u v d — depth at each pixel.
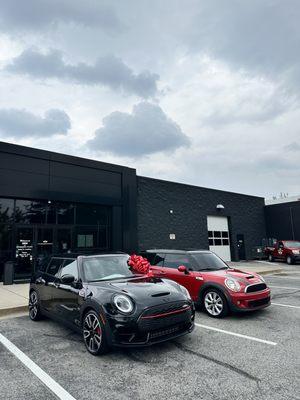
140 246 17.42
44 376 3.75
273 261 23.38
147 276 5.61
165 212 19.20
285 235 26.48
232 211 24.59
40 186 13.38
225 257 23.45
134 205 16.97
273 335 5.15
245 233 25.52
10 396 3.28
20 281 12.01
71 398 3.21
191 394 3.23
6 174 12.46
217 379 3.56
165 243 18.81
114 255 6.10
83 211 15.03
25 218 13.01
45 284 6.21
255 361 4.06
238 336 5.12
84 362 4.15
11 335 5.47
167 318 4.36
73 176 14.58
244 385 3.40
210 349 4.53
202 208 21.95
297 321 6.03
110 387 3.43
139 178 18.05
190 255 7.59
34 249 13.07
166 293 4.64
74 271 5.50
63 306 5.41
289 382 3.46
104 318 4.26
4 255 12.23
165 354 4.36
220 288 6.35
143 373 3.76
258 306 6.35
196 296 6.82
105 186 15.82
